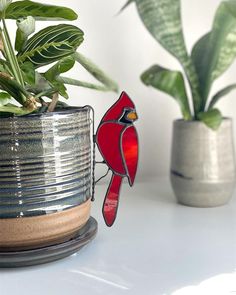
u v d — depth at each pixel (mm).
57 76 325
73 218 315
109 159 341
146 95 590
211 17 608
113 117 337
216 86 626
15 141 286
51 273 308
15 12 310
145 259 330
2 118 283
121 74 573
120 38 566
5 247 301
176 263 322
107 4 552
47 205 298
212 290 281
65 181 306
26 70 314
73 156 310
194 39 604
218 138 458
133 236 381
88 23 546
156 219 429
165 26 442
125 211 458
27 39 325
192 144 457
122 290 281
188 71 461
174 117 609
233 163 474
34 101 300
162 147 610
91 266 319
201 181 458
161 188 560
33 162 291
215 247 353
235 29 451
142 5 448
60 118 298
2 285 291
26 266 316
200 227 403
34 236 298
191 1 595
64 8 301
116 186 353
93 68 329
